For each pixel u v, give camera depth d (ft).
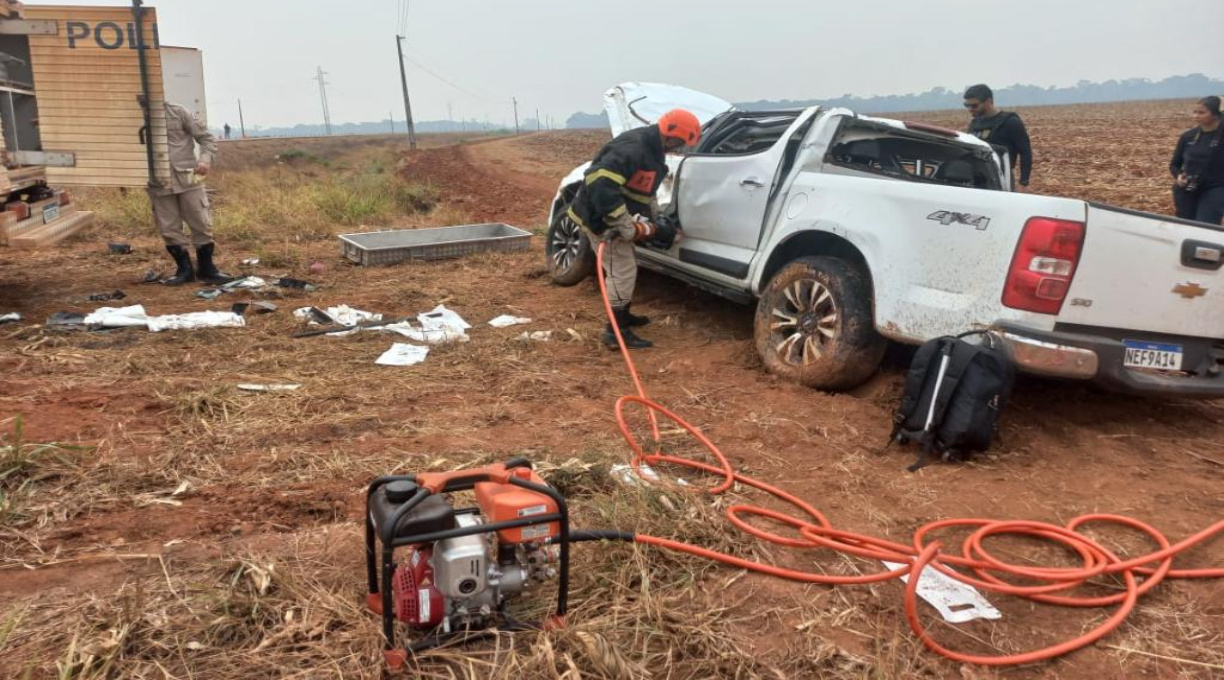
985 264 12.83
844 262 15.66
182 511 10.43
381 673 7.36
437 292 24.48
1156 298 12.96
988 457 13.00
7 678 7.12
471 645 7.73
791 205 16.83
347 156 146.51
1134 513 11.37
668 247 20.26
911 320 13.84
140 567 9.08
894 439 13.39
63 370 15.92
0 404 13.82
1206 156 22.00
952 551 10.32
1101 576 9.84
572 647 7.70
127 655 7.54
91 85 21.18
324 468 11.84
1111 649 8.43
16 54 22.81
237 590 8.55
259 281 24.50
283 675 7.36
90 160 21.75
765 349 16.88
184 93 37.52
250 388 15.07
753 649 8.17
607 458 12.21
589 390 15.83
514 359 17.65
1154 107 269.03
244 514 10.39
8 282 24.64
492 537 7.95
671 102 23.95
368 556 8.00
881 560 9.91
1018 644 8.53
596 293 24.64
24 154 21.06
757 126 19.48
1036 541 10.66
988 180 19.65
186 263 24.93
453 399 15.11
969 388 12.43
